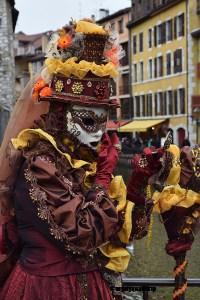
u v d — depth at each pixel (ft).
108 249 6.71
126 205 6.72
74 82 6.49
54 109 6.62
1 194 6.66
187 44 125.39
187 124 125.80
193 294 18.85
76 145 6.61
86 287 6.44
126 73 163.94
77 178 6.40
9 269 7.02
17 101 7.09
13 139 6.55
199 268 23.95
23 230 6.45
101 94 6.53
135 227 6.97
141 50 153.28
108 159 6.68
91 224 6.05
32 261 6.43
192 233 7.26
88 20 6.69
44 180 6.12
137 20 152.05
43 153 6.27
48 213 6.04
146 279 8.44
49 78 6.63
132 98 158.51
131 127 148.05
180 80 129.49
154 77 144.56
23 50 239.91
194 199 7.05
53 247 6.34
